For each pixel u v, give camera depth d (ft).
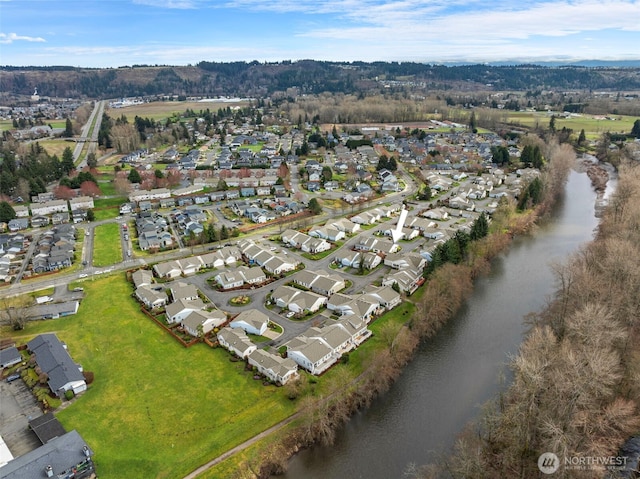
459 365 279.90
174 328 309.01
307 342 274.57
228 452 212.84
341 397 244.01
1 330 308.60
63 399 244.42
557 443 169.27
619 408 196.65
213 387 252.62
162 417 231.30
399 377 269.64
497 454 195.93
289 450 217.56
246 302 341.41
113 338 299.38
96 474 199.93
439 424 234.58
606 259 312.50
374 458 215.92
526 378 200.13
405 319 321.11
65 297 352.08
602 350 215.72
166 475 200.75
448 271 335.88
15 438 219.41
